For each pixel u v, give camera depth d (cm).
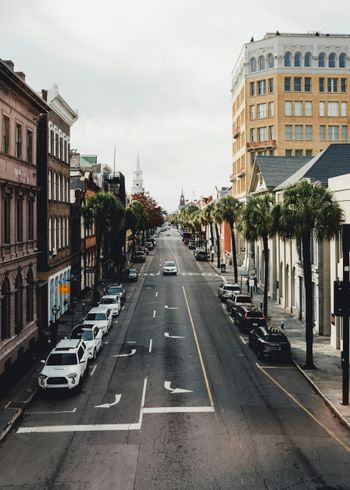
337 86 8300
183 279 6638
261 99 8306
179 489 1390
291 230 2736
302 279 4050
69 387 2198
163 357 2916
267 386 2391
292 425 1888
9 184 2698
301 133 8250
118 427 1858
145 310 4481
